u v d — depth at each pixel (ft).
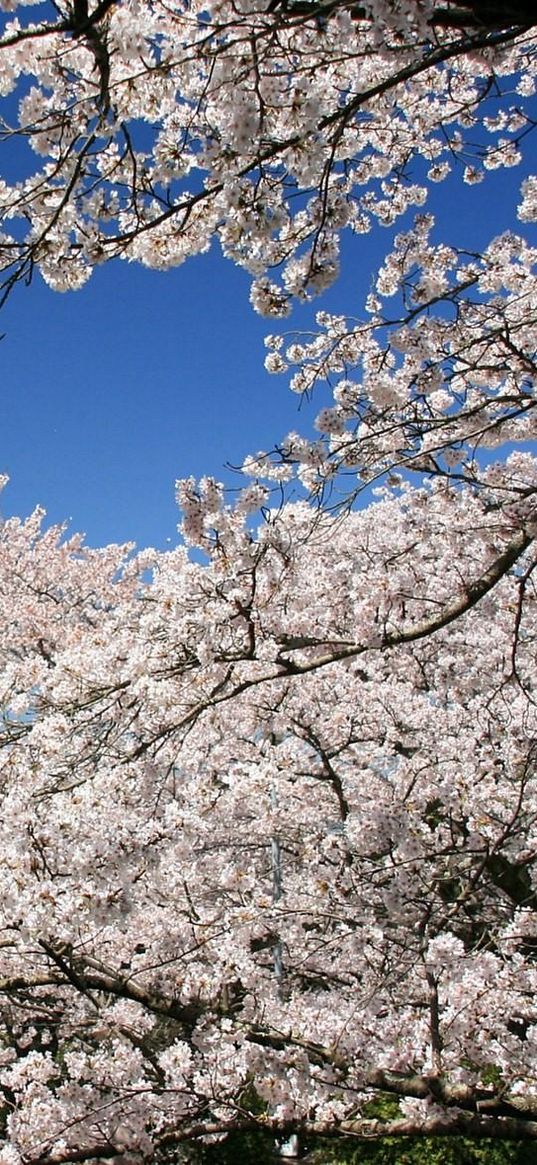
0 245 9.95
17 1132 16.83
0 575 46.68
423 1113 15.43
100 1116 16.74
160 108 10.40
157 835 13.37
